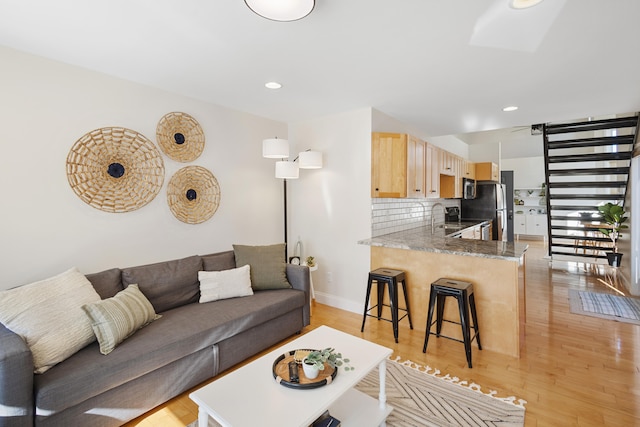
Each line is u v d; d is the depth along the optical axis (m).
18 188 2.16
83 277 2.13
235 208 3.61
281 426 1.29
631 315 3.47
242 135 3.67
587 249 5.79
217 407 1.40
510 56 2.24
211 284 2.75
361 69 2.48
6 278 2.12
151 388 1.92
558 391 2.15
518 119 4.03
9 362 1.40
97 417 1.70
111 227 2.62
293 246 4.25
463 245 3.07
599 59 2.28
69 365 1.67
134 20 1.80
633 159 4.33
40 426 1.50
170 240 3.02
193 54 2.23
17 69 2.15
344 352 1.86
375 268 3.49
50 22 1.82
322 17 1.76
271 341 2.73
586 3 1.62
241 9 1.69
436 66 2.42
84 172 2.45
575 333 3.06
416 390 2.18
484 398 2.08
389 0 1.60
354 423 1.71
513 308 2.64
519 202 9.93
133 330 2.01
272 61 2.34
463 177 5.77
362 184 3.57
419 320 3.19
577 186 5.28
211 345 2.24
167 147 2.96
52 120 2.30
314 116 3.88
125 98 2.68
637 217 4.26
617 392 2.13
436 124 4.30
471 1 1.61
